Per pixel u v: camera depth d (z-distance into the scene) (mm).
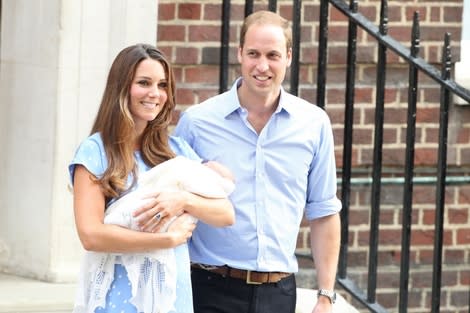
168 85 7367
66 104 9547
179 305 7250
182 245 7332
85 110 9602
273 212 7773
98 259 7188
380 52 9680
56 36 9477
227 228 7715
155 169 7266
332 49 11531
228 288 7746
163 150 7426
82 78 9578
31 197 9734
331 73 11602
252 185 7762
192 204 7211
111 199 7215
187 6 11086
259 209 7746
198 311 7809
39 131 9641
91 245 7066
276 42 7570
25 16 9734
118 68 7270
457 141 11922
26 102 9734
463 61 12078
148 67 7250
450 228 11977
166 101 7422
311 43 11445
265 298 7781
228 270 7742
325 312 8055
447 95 9383
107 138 7215
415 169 11883
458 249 12023
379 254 11852
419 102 11773
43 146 9625
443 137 9422
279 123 7801
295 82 9984
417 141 11812
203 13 11117
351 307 10164
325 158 7961
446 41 9375
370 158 11680
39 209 9695
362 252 11773
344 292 11883
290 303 7918
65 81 9523
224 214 7352
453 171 12031
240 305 7754
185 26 11109
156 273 7195
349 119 9914
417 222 11867
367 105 11648
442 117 9414
